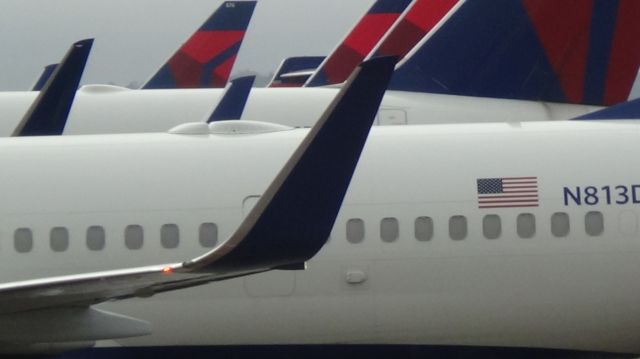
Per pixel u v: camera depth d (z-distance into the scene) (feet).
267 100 258.57
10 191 155.94
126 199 155.33
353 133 106.32
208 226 154.40
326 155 106.11
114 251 153.99
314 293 153.79
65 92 188.65
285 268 111.55
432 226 153.99
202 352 156.35
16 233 154.30
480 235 153.99
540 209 154.61
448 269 153.99
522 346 157.17
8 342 126.11
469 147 158.20
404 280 153.89
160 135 163.53
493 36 240.12
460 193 154.81
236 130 163.02
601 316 155.53
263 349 156.56
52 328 124.67
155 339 154.71
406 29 264.11
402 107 243.40
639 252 154.61
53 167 157.79
